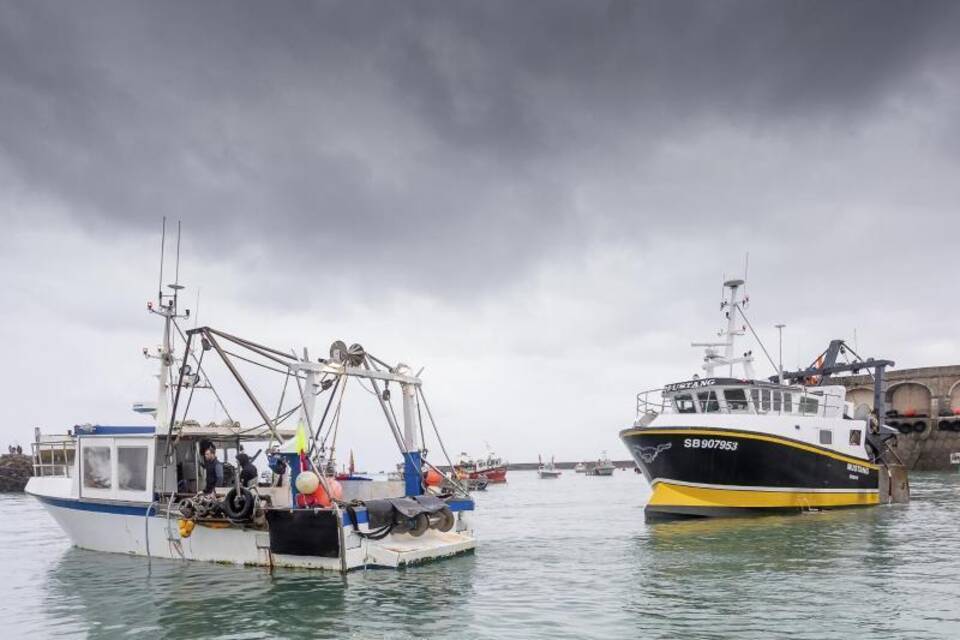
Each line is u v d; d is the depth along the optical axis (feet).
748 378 95.30
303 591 41.96
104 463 56.03
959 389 236.22
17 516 110.22
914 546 59.98
